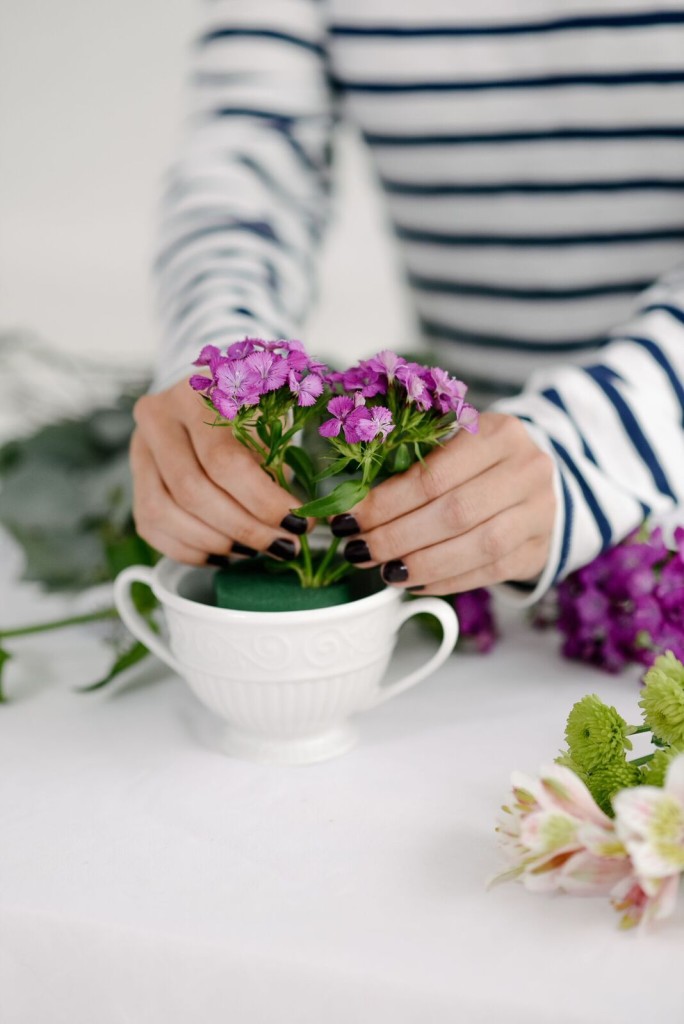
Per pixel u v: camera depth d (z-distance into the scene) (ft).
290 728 2.02
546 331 3.35
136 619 2.13
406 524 1.95
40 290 8.95
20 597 2.71
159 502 2.06
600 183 3.06
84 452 2.72
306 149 3.07
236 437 1.88
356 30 3.01
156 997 1.67
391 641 2.06
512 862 1.72
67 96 9.16
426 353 2.75
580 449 2.22
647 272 3.20
